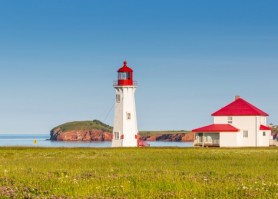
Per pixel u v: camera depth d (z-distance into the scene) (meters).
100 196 24.75
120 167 40.78
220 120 113.88
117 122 108.25
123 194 25.44
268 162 47.19
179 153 65.19
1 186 27.75
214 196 24.55
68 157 56.66
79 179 30.70
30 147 80.56
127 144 107.25
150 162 47.31
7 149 75.44
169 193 25.36
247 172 35.75
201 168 39.62
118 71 108.06
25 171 35.84
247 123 112.19
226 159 52.50
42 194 25.48
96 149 77.31
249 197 24.41
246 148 90.38
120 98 108.19
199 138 112.75
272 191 26.06
